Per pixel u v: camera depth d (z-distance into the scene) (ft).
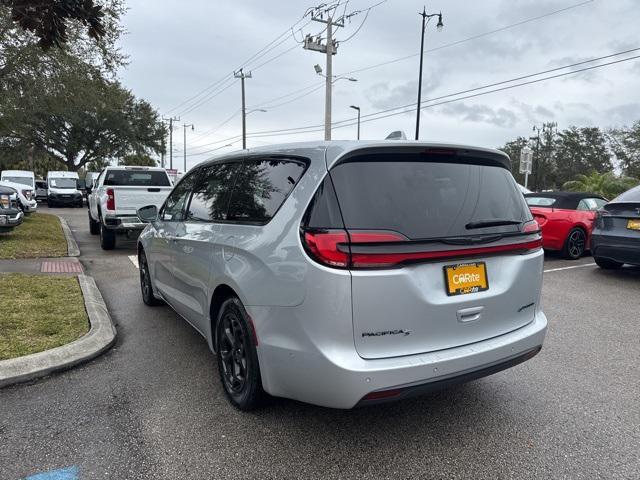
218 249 11.05
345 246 8.16
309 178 9.02
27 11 14.26
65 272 25.04
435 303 8.69
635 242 23.76
